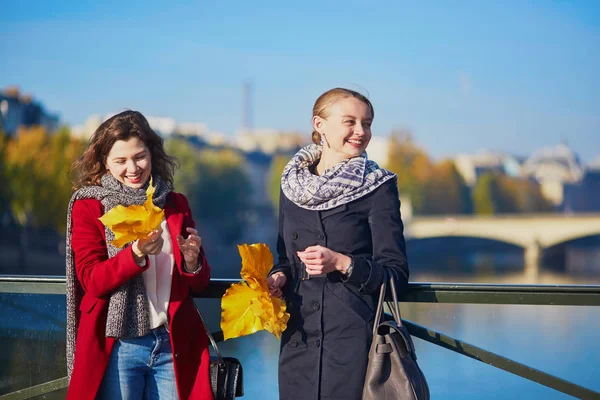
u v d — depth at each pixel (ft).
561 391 11.36
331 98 10.87
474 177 398.42
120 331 10.00
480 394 12.04
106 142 10.50
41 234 175.32
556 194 435.53
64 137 178.29
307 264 9.87
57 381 11.84
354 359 10.03
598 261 270.67
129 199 10.30
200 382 10.26
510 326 11.98
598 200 456.04
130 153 10.43
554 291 11.28
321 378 10.10
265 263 10.24
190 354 10.41
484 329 11.98
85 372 9.97
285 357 10.42
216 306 11.62
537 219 225.56
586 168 469.57
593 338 12.05
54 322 11.94
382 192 10.53
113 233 10.17
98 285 9.71
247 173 320.09
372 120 10.98
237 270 227.40
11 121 217.97
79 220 10.30
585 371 11.97
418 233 245.24
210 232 259.80
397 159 333.83
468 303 11.40
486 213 357.41
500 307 11.98
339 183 10.43
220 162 278.67
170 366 10.33
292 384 10.29
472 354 11.56
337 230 10.39
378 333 9.95
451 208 335.88
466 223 236.43
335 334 10.14
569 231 221.87
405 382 9.52
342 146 10.80
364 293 10.24
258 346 15.84
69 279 10.44
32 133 181.78
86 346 10.03
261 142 407.03
